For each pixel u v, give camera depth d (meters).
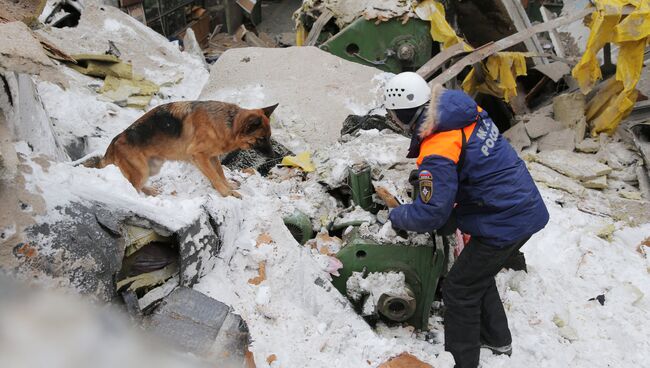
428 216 3.03
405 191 4.15
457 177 3.06
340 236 3.99
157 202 3.03
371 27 7.27
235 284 3.25
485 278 3.23
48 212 2.54
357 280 3.55
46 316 1.47
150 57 7.38
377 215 3.92
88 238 2.59
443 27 7.12
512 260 4.12
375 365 3.12
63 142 5.05
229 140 3.68
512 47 8.09
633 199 5.39
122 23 7.62
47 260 2.43
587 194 5.51
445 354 3.34
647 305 4.11
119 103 6.16
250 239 3.49
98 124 5.54
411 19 7.23
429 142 3.09
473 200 3.17
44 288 2.32
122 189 2.97
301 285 3.45
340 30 7.61
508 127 7.93
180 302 2.79
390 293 3.48
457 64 6.71
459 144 3.05
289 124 5.61
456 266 3.28
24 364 1.32
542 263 4.46
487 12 7.94
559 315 3.90
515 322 3.79
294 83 6.07
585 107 6.57
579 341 3.75
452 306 3.30
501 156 3.12
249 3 12.80
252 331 3.03
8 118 3.08
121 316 2.53
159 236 2.89
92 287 2.53
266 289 3.27
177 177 4.09
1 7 3.86
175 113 3.61
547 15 10.10
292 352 3.03
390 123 5.43
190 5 11.91
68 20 8.03
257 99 5.92
